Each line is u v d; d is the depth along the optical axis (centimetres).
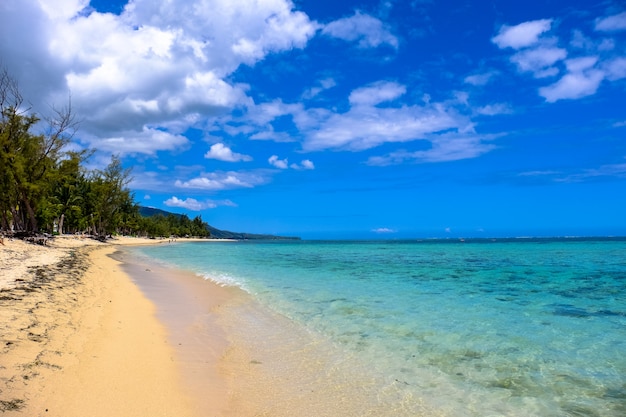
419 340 922
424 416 554
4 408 460
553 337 953
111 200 7762
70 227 8238
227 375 694
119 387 588
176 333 962
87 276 1816
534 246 7419
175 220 18200
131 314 1123
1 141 3722
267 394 619
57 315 941
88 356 696
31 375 566
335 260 3778
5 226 4228
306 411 562
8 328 764
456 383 673
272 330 1015
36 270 1730
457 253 5106
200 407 557
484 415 559
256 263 3366
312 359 791
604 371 730
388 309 1280
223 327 1045
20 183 3891
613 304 1384
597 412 569
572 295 1588
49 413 473
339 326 1054
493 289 1750
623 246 7088
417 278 2177
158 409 534
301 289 1728
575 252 5075
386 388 650
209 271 2591
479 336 959
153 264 3191
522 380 686
